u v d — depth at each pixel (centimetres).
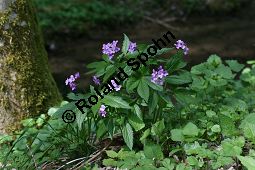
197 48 550
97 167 228
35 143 249
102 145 249
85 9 649
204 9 691
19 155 245
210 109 267
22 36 276
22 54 275
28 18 280
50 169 238
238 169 225
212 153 222
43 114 268
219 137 242
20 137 244
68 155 244
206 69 282
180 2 702
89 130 244
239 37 584
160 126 229
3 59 271
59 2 655
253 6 704
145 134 228
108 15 647
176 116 255
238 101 271
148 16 682
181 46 237
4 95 271
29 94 276
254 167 207
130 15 658
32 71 278
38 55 285
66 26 602
